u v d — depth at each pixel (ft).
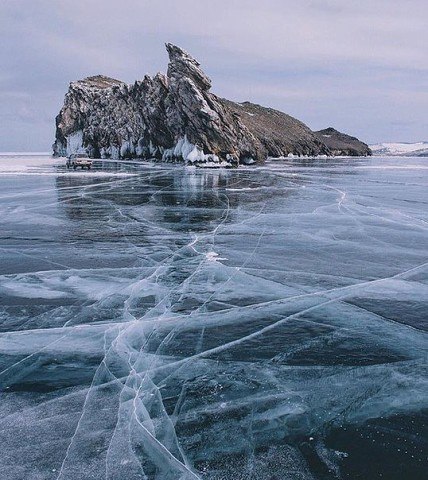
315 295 34.19
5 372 22.90
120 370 23.13
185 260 44.06
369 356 24.58
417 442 17.51
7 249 48.44
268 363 23.85
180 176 148.66
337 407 19.88
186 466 16.14
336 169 208.23
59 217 68.44
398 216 69.87
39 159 379.96
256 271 40.42
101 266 41.93
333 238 54.13
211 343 26.16
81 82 424.87
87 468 15.98
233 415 19.33
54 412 19.47
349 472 15.83
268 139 371.76
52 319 29.60
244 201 86.79
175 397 20.70
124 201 86.02
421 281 37.55
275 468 16.03
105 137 334.24
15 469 15.90
